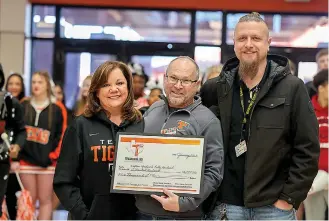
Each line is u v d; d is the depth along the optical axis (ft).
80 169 7.70
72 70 26.35
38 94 14.39
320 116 12.85
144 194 7.28
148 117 7.88
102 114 7.71
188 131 7.43
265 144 7.47
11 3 25.20
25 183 14.15
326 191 13.04
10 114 11.55
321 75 12.92
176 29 26.25
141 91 15.70
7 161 11.07
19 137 11.94
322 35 25.80
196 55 26.27
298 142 7.54
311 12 25.64
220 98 7.97
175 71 7.40
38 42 26.37
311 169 7.43
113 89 7.56
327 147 12.74
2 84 11.25
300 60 25.96
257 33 7.46
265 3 25.79
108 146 7.57
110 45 26.27
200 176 7.19
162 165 7.24
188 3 25.89
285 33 25.98
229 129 7.79
